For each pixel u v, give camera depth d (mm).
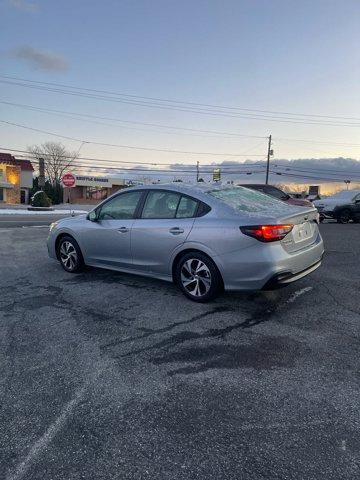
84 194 57750
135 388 3119
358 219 18359
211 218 4906
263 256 4488
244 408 2850
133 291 5668
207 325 4371
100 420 2732
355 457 2355
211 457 2377
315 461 2330
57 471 2285
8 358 3645
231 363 3508
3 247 9719
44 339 4055
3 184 45344
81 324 4453
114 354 3703
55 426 2676
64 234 6766
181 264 5176
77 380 3248
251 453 2404
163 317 4633
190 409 2846
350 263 7574
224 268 4730
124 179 60562
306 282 6090
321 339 3990
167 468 2297
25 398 3002
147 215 5598
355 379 3221
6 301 5293
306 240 5062
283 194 14805
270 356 3633
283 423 2680
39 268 7215
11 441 2537
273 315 4660
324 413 2781
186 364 3500
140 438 2551
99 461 2357
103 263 6223
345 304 5055
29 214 26984
